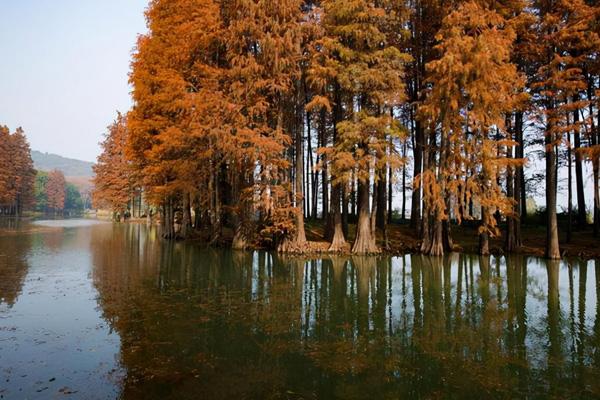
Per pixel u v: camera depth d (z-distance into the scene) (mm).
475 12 16297
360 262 17188
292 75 19594
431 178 18250
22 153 71875
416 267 15938
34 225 41812
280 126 19859
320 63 19172
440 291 11570
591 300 10578
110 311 8594
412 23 21359
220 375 5449
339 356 6332
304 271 14656
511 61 19469
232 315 8523
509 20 17656
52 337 6859
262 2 18156
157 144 22891
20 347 6355
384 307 9648
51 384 5055
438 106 17344
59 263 15234
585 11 16641
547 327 8148
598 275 14398
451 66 15945
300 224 20406
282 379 5387
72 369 5531
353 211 32250
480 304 10078
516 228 20703
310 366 5879
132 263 15625
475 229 26953
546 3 17953
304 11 22625
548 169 18797
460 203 17844
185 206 26375
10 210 73500
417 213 24750
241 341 6898
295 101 21000
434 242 19359
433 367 5980
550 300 10547
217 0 20766
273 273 14102
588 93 20797
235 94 18953
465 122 17203
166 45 22281
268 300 10031
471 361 6258
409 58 17906
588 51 17531
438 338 7367
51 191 106688
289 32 18219
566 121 17859
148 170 23656
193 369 5629
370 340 7168
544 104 18531
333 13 18281
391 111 23750
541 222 29078
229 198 24531
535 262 17547
